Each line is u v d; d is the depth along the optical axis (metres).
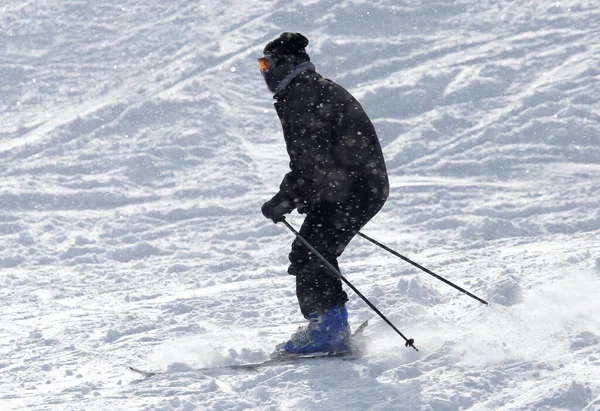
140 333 14.63
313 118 10.73
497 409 8.42
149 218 28.84
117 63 47.38
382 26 47.81
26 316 17.11
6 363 13.07
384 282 17.16
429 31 47.19
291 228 11.16
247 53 46.06
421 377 9.62
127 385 10.93
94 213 30.09
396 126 37.34
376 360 10.66
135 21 52.47
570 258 16.95
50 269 23.12
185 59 46.12
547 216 25.06
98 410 9.72
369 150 11.05
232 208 29.23
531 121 35.69
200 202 30.69
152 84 43.62
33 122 40.97
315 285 11.12
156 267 22.23
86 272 22.30
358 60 44.56
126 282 20.56
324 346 11.12
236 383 10.40
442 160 33.47
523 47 43.97
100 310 17.23
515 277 14.62
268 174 33.41
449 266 18.67
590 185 29.08
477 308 13.30
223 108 40.12
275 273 20.06
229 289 18.34
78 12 54.38
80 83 45.41
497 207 26.70
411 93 40.09
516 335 11.09
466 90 39.81
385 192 11.23
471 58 43.38
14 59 48.84
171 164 35.00
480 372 9.48
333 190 11.04
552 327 11.27
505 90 39.59
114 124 39.38
